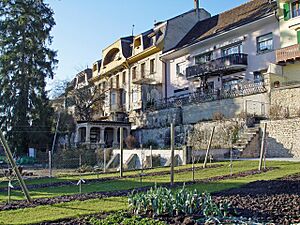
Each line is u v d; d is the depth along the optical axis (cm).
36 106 3622
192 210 681
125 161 2620
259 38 3009
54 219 686
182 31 4209
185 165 1880
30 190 1247
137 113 4400
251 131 2252
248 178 1218
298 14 2703
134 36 4981
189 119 3231
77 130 3975
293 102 2284
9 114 3534
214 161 1959
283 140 2075
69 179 1616
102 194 1011
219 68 3136
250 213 668
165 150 2328
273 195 852
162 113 3588
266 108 2462
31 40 3691
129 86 4712
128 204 781
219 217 636
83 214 724
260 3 3328
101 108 4888
